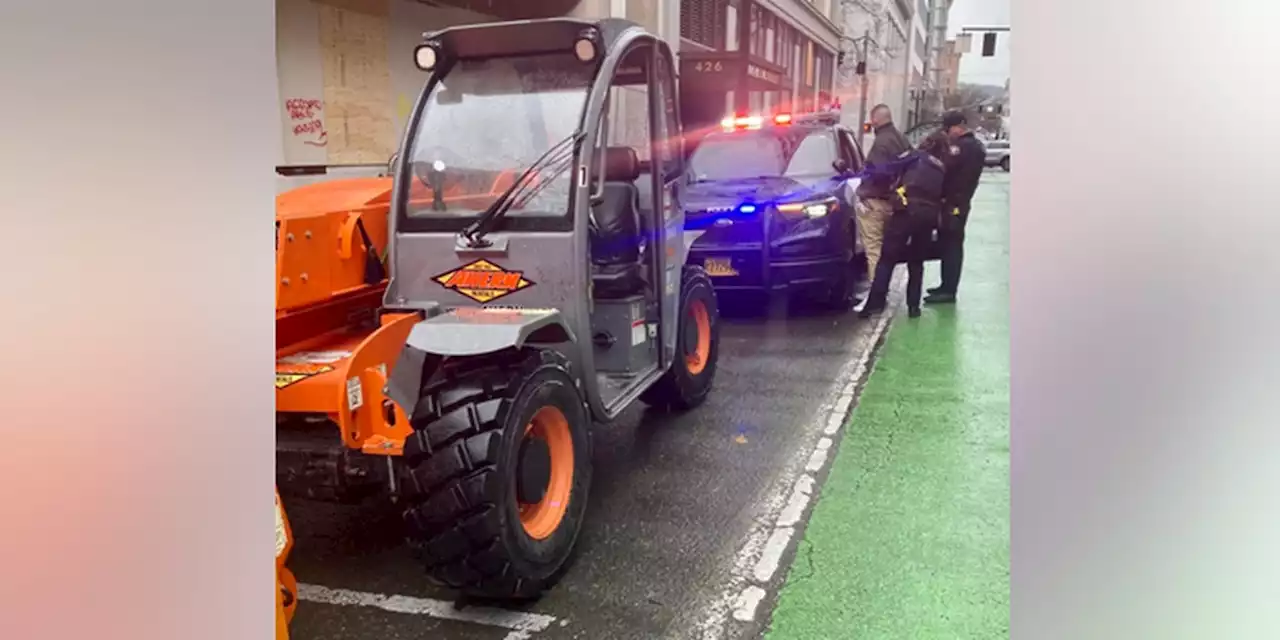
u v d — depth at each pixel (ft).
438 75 10.98
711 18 39.86
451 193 10.61
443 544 8.37
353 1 22.04
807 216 21.06
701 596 9.17
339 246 10.61
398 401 8.75
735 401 15.62
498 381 8.68
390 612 9.11
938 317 22.09
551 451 9.66
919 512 10.98
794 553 10.01
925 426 14.08
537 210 10.19
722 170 23.38
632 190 12.63
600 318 12.23
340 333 10.92
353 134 22.33
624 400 11.31
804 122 25.09
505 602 9.20
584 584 9.48
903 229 21.49
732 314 23.08
